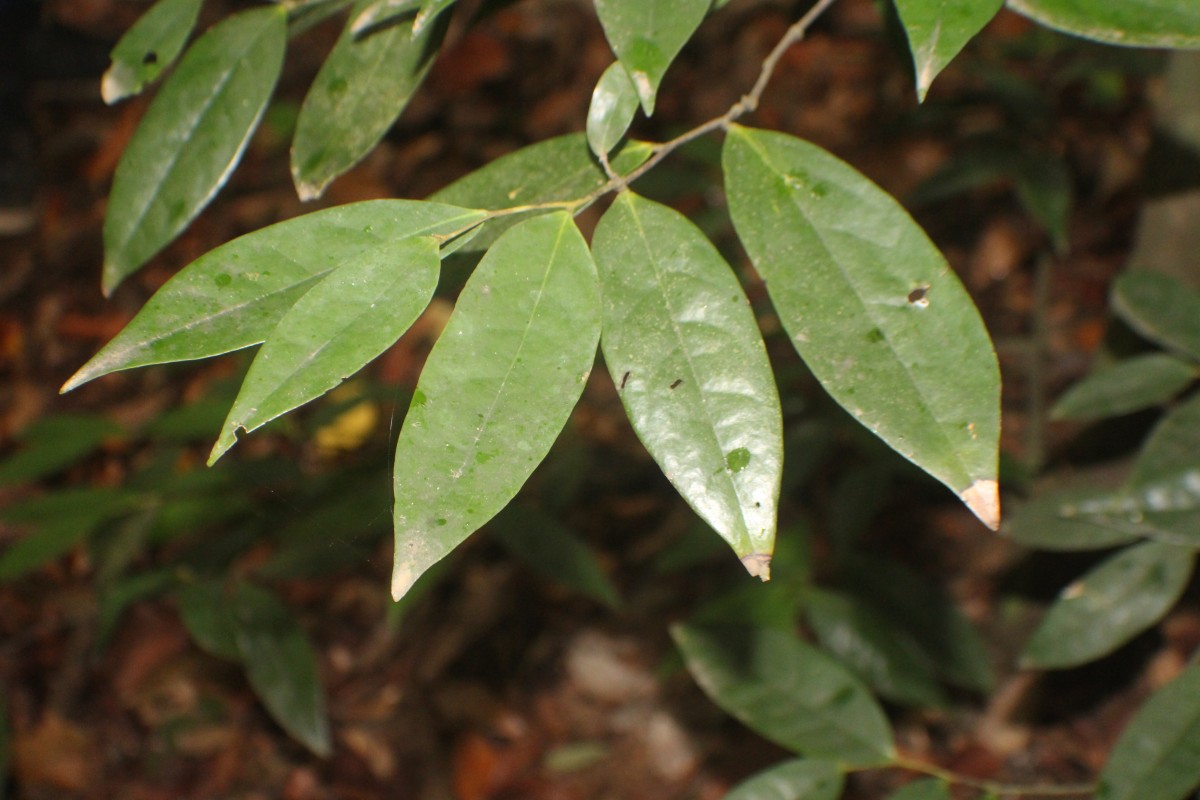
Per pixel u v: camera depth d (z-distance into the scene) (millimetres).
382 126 526
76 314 1891
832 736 649
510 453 431
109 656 1465
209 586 914
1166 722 588
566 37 2266
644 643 1441
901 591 1028
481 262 444
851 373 450
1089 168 1801
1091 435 1028
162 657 1473
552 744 1388
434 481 429
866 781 1241
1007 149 1023
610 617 1467
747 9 2182
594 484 1570
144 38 521
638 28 446
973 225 1832
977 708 1263
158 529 947
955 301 452
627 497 1575
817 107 2045
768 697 660
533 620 1481
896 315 453
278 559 926
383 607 1516
